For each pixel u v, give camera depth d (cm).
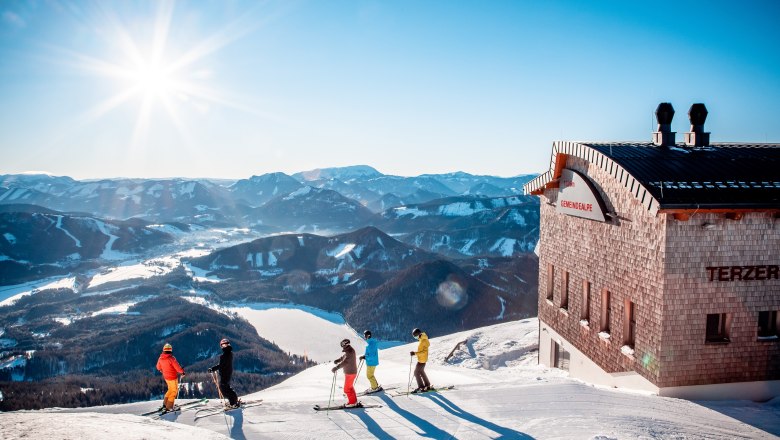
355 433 1084
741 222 1399
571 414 1187
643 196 1391
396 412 1234
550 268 2302
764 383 1430
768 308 1423
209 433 964
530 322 3388
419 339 1454
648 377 1455
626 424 1098
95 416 1002
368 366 1477
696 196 1348
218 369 1321
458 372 2039
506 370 2316
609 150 1708
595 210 1745
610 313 1706
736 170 1506
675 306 1390
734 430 1116
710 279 1395
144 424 962
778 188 1407
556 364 2253
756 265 1409
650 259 1452
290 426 1143
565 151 1967
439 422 1148
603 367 1748
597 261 1791
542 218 2391
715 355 1413
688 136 1881
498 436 1041
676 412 1227
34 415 963
